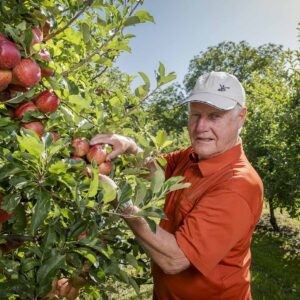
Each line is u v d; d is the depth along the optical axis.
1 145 1.28
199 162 2.04
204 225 1.70
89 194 1.14
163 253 1.64
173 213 2.11
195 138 2.10
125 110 1.80
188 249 1.67
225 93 2.00
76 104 1.50
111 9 1.58
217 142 2.01
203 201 1.79
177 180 1.37
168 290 2.02
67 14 1.96
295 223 12.57
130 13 1.58
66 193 1.34
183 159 2.42
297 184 7.38
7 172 1.08
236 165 1.97
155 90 1.74
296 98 7.82
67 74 1.60
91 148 1.52
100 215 1.38
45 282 1.19
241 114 2.11
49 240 1.29
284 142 7.95
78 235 1.34
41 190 1.13
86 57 1.65
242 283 2.01
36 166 1.13
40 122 1.37
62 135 1.51
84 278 1.62
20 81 1.21
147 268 2.23
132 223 1.53
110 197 1.20
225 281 1.92
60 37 1.69
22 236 1.53
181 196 2.06
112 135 1.63
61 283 1.58
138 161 1.73
